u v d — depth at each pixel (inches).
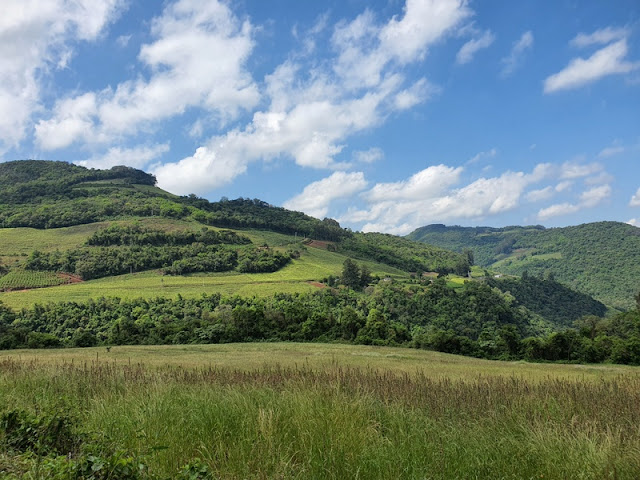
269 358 1438.2
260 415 213.3
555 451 191.6
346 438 196.7
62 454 185.5
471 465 179.2
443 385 373.7
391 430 220.1
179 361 1223.5
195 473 148.5
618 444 198.1
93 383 340.8
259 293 4141.2
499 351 2135.8
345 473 169.0
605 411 266.5
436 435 213.6
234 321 2502.5
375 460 176.1
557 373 979.9
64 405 234.8
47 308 3137.3
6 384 326.3
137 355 1553.9
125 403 259.9
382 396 303.7
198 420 216.5
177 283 4384.8
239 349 1892.2
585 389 342.0
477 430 227.9
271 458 178.2
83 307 3238.2
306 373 386.0
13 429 193.9
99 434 188.2
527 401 290.5
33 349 1868.8
